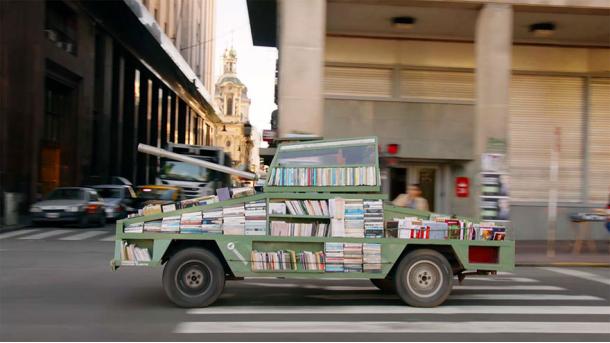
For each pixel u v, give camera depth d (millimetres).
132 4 37219
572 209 18844
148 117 57594
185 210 8383
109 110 42500
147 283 10523
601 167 19109
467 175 18234
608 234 18766
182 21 71875
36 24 29359
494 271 8727
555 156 15758
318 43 14664
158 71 57750
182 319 7684
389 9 16078
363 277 8375
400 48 18344
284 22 14672
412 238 8492
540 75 19031
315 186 8562
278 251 8367
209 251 8430
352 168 8578
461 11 16109
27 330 7000
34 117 29094
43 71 29969
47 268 12359
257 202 8414
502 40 15391
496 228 8625
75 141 35875
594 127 19141
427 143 18109
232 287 10422
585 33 17984
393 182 18688
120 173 47594
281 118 14547
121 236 8273
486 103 15422
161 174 26828
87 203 23281
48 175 34938
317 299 9305
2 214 24156
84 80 36500
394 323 7559
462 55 18438
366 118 18094
